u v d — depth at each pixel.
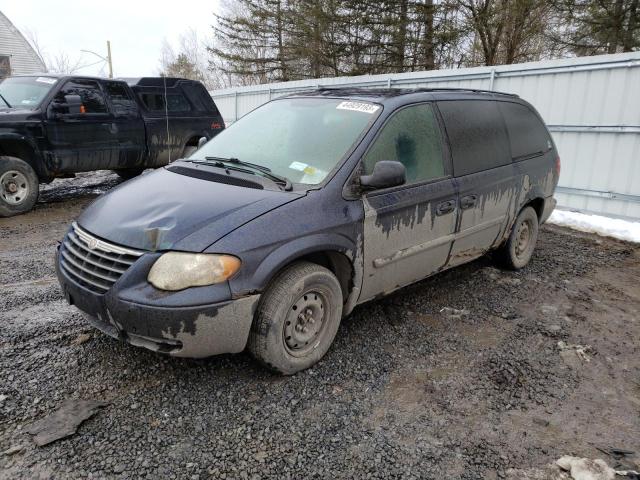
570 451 2.53
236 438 2.48
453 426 2.67
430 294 4.47
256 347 2.86
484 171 4.28
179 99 9.36
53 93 7.43
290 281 2.86
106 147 8.09
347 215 3.11
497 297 4.48
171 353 2.64
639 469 2.41
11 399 2.67
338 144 3.38
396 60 19.28
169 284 2.55
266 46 27.16
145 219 2.84
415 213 3.57
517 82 8.52
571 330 3.90
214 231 2.68
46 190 9.03
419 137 3.74
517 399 2.95
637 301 4.62
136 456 2.32
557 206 8.38
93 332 3.43
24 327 3.47
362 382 3.03
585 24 17.27
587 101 7.72
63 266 3.01
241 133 4.00
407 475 2.30
